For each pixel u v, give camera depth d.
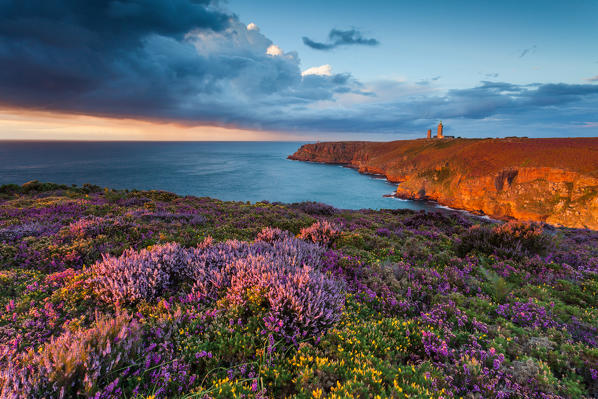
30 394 2.49
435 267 7.99
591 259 8.98
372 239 10.58
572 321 5.10
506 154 140.88
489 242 9.55
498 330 4.57
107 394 2.59
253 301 4.48
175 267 5.73
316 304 4.19
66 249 6.95
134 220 10.69
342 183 181.50
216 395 2.75
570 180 110.44
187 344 3.43
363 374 3.01
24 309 4.46
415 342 4.10
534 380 3.36
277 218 13.88
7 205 13.65
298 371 3.12
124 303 4.55
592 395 3.38
